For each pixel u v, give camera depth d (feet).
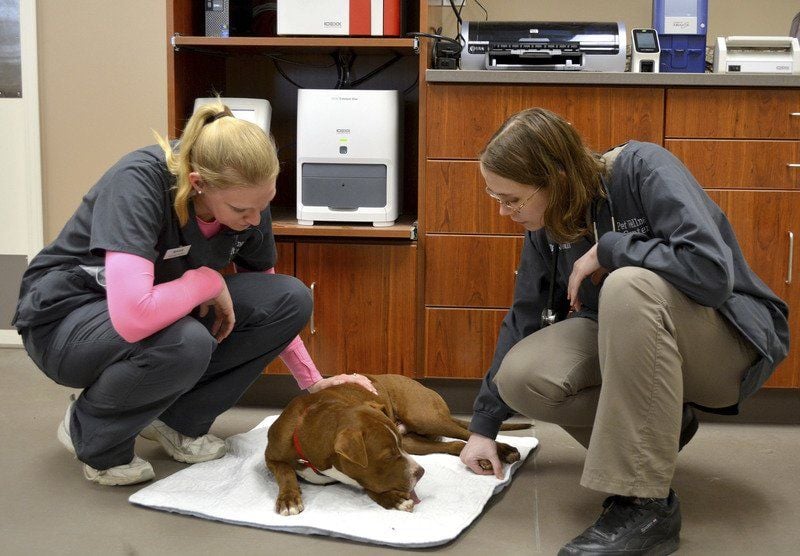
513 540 5.59
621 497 5.35
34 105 11.30
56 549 5.42
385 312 8.61
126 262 5.63
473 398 8.84
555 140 5.41
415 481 5.87
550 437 7.80
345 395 6.65
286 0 8.58
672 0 8.87
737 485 6.64
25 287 6.26
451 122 8.35
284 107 10.52
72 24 11.27
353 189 8.69
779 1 10.03
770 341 5.55
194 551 5.41
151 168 5.84
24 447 7.41
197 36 9.00
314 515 5.81
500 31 8.87
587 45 8.72
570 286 5.71
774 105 8.09
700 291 5.11
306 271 8.63
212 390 6.93
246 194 5.50
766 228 8.21
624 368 5.04
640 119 8.20
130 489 6.46
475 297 8.52
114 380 5.97
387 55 10.27
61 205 11.56
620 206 5.68
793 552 5.43
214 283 6.14
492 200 8.39
